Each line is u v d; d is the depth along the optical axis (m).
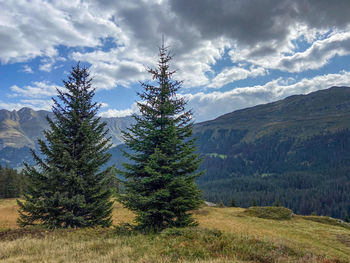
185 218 13.75
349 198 171.50
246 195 191.38
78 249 9.71
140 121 14.97
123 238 11.82
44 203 14.18
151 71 15.65
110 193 16.28
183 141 15.11
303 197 180.50
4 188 64.69
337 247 21.69
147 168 12.88
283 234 25.38
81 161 15.43
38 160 15.12
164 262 7.70
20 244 10.22
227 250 9.38
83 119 17.47
